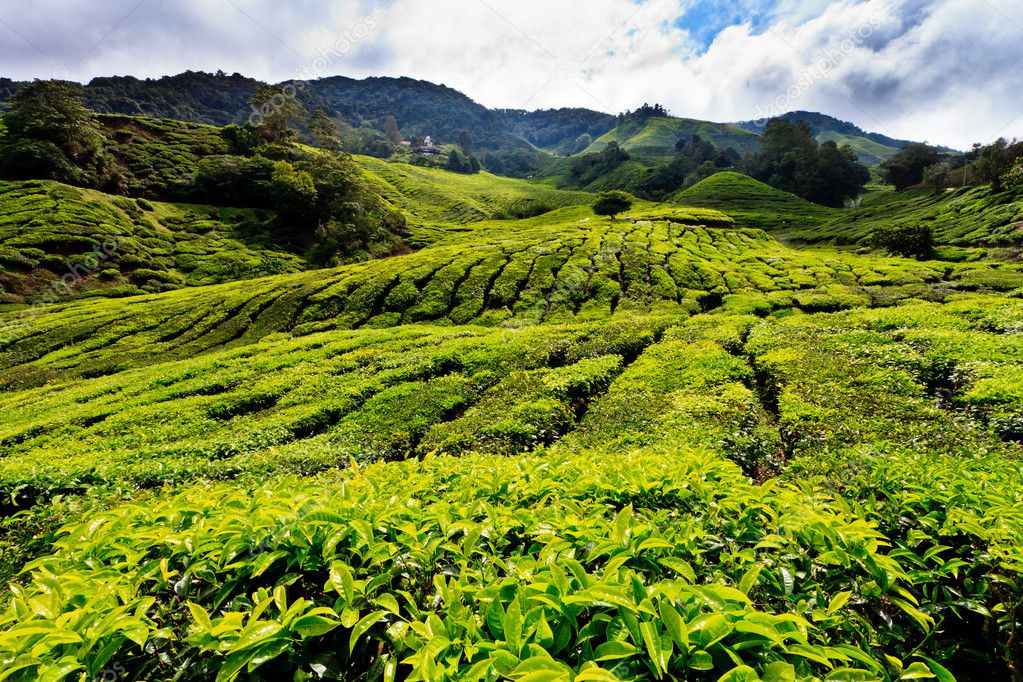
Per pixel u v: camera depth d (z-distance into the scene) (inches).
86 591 155.8
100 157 3668.8
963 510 224.2
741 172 7303.2
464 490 242.4
